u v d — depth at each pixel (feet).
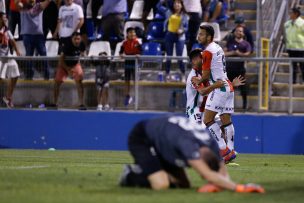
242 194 74.74
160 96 185.88
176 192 76.43
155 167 78.18
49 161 136.26
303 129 185.78
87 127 190.39
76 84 188.55
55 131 192.24
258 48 200.44
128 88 186.70
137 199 71.10
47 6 209.97
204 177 72.28
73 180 92.27
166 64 185.37
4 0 221.05
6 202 68.90
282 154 184.14
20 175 99.14
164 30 208.74
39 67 190.70
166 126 75.05
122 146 189.67
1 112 193.88
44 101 191.83
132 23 213.05
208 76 129.39
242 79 134.10
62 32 194.80
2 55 196.34
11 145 194.49
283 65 186.39
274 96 185.88
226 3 225.97
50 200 70.49
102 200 70.44
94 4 213.87
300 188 86.28
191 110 136.77
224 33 223.10
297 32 202.80
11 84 192.34
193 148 72.18
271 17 215.31
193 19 201.98
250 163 141.38
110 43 204.44
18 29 217.56
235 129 187.11
